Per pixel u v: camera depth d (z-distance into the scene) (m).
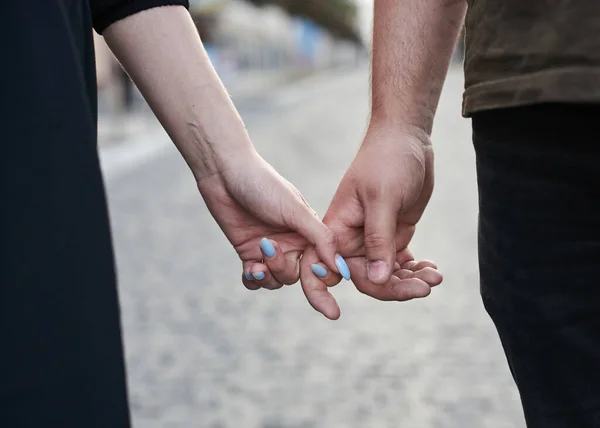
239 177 0.82
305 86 22.11
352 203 0.86
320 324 1.94
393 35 0.86
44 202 0.54
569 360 0.65
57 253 0.54
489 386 1.56
